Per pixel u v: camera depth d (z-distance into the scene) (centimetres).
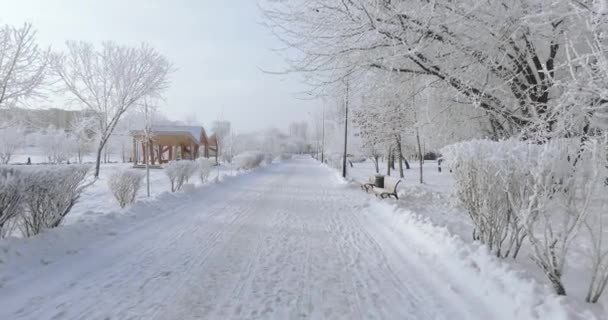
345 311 343
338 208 994
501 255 462
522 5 560
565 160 342
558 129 457
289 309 346
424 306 352
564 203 333
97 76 2362
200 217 821
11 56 1381
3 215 463
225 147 4803
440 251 500
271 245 584
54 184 541
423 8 551
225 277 432
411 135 1597
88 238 573
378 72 694
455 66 657
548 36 583
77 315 327
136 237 613
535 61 632
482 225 474
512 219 444
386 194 1126
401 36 593
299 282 418
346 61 647
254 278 429
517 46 621
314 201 1134
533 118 582
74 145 3553
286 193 1351
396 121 1159
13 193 467
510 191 409
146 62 2431
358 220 818
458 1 579
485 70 647
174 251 538
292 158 8281
